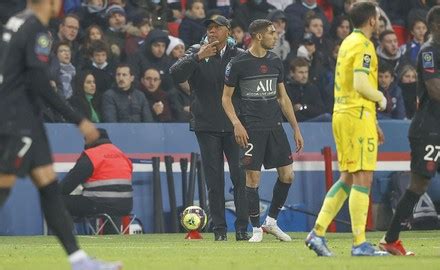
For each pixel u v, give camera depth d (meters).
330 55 58.91
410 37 62.66
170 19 60.00
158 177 50.44
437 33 29.88
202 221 44.00
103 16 57.41
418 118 30.05
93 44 52.72
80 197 46.59
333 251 32.56
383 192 53.34
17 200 48.69
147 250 34.06
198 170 50.78
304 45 58.34
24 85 22.44
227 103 39.53
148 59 54.38
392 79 56.12
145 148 50.78
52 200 22.83
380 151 53.50
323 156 52.84
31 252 33.50
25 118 22.30
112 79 52.59
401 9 65.25
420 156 29.97
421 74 29.84
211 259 28.84
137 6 59.12
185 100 54.06
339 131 28.77
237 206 40.88
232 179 40.72
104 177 46.69
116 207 47.03
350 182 29.25
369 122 28.50
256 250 33.59
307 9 61.75
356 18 28.58
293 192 52.38
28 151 22.31
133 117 51.50
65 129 49.59
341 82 28.73
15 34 22.31
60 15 57.41
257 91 39.84
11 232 48.53
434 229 52.88
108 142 47.28
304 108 54.41
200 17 58.44
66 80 52.03
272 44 39.75
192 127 40.41
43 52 22.39
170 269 24.97
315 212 52.59
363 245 29.17
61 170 49.44
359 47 28.33
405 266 25.42
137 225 50.03
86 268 22.55
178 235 47.69
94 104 51.25
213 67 40.03
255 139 39.97
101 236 46.09
